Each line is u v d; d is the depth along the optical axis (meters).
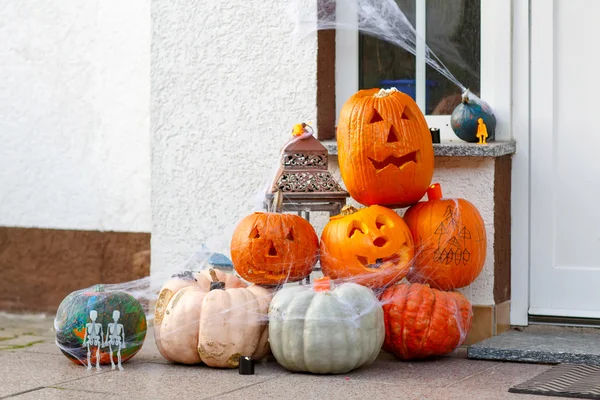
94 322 3.35
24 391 3.11
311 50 3.83
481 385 3.13
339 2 3.91
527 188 3.75
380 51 3.91
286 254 3.41
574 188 3.73
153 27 4.00
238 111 3.92
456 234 3.48
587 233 3.72
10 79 4.35
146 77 4.16
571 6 3.71
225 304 3.33
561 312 3.73
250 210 3.93
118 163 4.21
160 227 4.03
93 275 4.25
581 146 3.72
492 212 3.64
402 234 3.44
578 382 3.12
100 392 3.09
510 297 3.78
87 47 4.24
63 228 4.29
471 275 3.53
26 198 4.34
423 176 3.50
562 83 3.73
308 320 3.23
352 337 3.23
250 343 3.33
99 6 4.21
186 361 3.38
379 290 3.45
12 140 4.36
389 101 3.48
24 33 4.32
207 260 3.76
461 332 3.42
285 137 3.88
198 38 3.96
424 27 3.87
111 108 4.21
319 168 3.56
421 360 3.45
